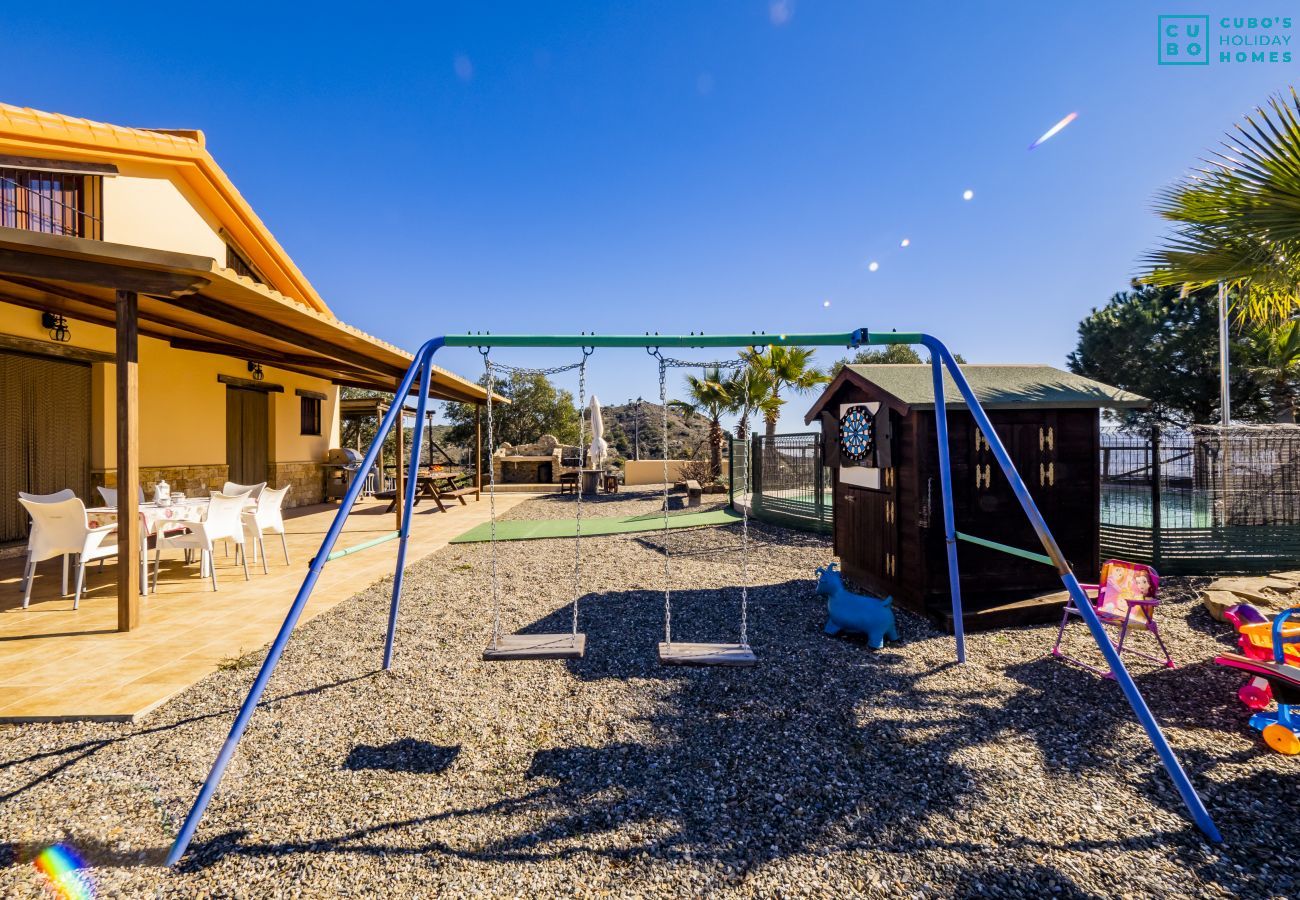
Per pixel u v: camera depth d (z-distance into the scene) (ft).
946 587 15.70
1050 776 8.25
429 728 9.87
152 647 13.23
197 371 32.73
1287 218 15.17
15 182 22.85
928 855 6.65
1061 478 16.28
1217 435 21.42
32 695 10.62
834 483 20.45
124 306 14.11
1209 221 16.92
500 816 7.47
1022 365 18.63
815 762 8.70
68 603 16.58
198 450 32.81
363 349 27.02
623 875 6.39
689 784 8.17
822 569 16.07
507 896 6.08
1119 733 9.46
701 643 12.44
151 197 28.04
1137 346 59.98
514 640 12.37
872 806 7.59
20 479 23.82
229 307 18.61
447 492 46.73
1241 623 12.76
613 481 58.18
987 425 10.48
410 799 7.84
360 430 70.74
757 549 26.89
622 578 21.16
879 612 13.67
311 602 17.46
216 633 14.30
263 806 7.67
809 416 21.12
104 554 16.63
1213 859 6.52
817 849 6.79
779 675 12.07
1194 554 19.69
